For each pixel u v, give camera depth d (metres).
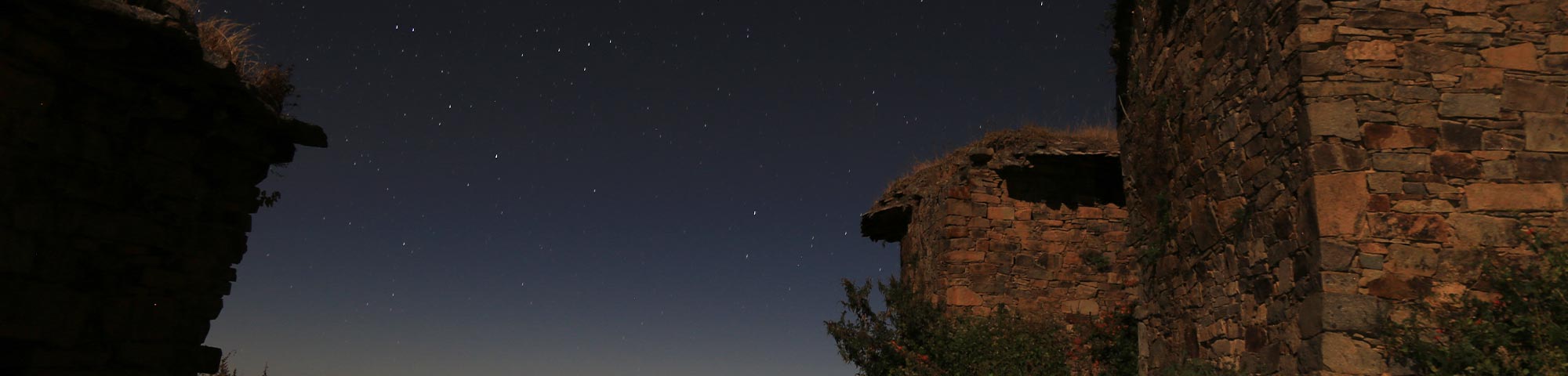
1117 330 13.24
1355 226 6.43
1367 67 6.74
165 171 6.88
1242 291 7.57
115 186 6.48
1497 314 6.17
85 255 6.28
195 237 7.18
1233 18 7.94
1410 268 6.36
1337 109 6.65
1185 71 8.91
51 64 6.01
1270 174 7.19
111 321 6.42
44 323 5.95
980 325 13.29
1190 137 8.72
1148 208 9.83
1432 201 6.48
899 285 15.40
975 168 15.00
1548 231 6.39
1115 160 14.70
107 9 5.85
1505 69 6.72
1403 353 6.14
